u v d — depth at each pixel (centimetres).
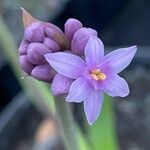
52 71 7
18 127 16
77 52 7
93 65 7
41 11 20
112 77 7
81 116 15
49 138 15
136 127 16
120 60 7
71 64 6
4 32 11
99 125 10
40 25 7
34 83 10
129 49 7
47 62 7
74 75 6
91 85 6
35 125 16
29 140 15
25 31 7
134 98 17
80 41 7
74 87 6
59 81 6
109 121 10
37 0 21
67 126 9
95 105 7
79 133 11
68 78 6
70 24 7
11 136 15
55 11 20
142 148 15
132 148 15
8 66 17
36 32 7
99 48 7
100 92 7
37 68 7
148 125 16
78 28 7
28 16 7
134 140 15
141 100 16
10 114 16
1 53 19
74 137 9
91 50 7
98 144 11
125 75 17
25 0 21
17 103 16
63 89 6
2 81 17
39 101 11
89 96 6
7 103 18
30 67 7
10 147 15
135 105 16
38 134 15
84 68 6
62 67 6
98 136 10
